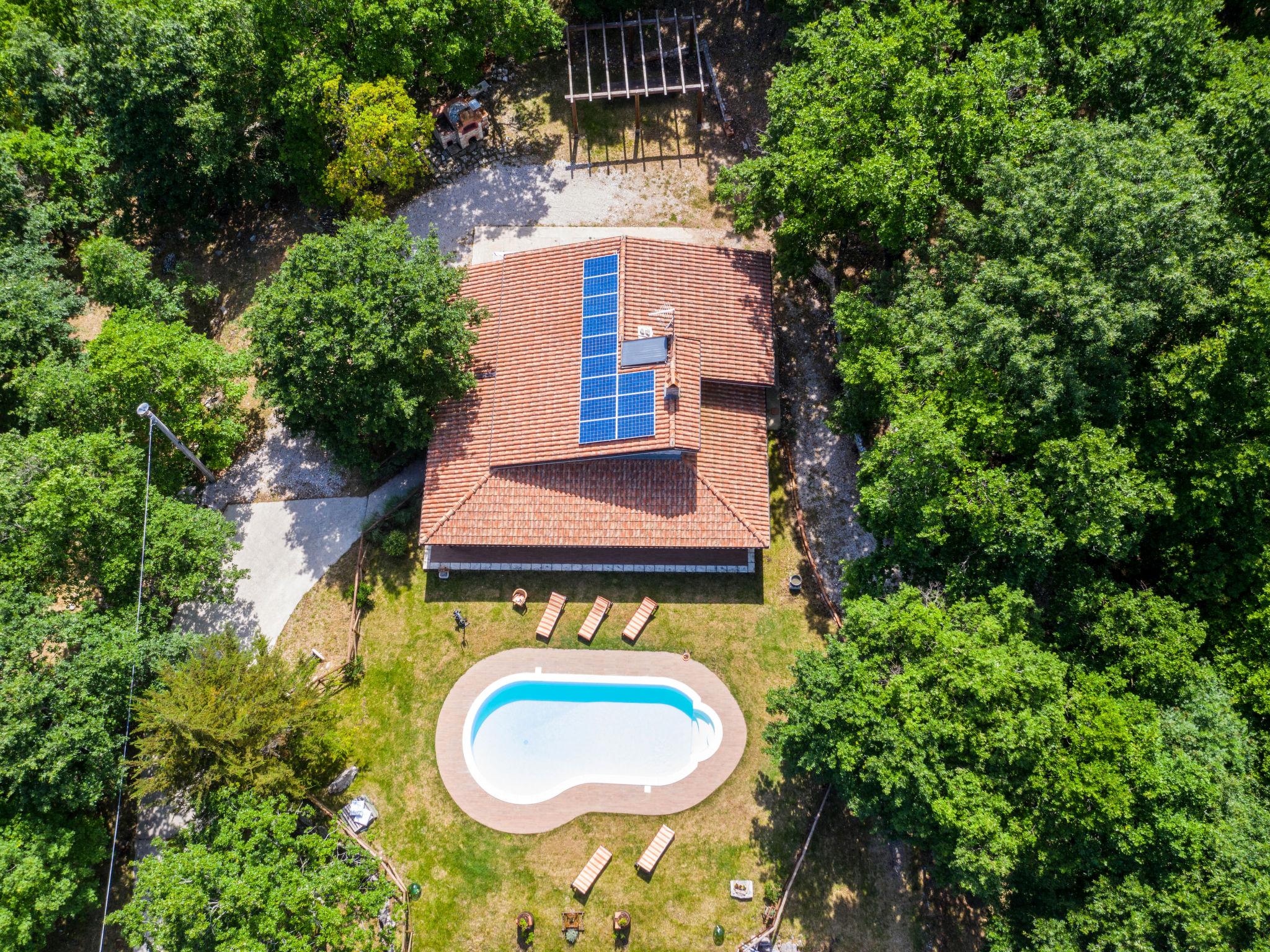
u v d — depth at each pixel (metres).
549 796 39.69
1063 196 33.94
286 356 39.56
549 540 40.69
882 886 37.59
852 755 31.66
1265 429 35.78
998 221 35.16
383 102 46.34
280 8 45.66
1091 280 32.22
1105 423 35.09
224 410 45.97
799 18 49.09
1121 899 30.08
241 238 54.66
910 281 37.72
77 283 55.38
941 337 34.78
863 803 32.44
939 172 38.03
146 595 39.91
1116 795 28.94
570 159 53.22
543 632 41.88
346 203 53.00
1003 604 33.31
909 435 32.72
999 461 36.75
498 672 41.75
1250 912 28.72
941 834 32.03
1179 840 29.61
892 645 33.50
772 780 39.34
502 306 44.94
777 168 40.91
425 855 38.75
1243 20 47.62
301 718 35.56
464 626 42.62
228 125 48.22
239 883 30.95
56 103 54.22
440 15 46.88
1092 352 32.22
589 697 41.94
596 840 38.78
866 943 36.88
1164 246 32.56
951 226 36.47
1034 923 31.36
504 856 38.59
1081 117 43.66
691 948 36.94
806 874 37.75
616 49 56.28
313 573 44.72
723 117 53.62
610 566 43.47
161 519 39.62
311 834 34.72
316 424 43.16
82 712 34.75
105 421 42.88
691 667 41.44
